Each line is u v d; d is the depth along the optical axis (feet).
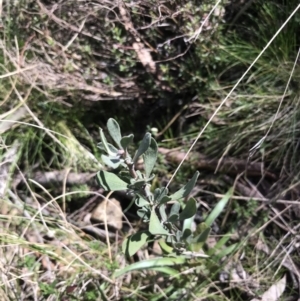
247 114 1.86
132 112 2.00
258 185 1.86
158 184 1.88
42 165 1.92
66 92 1.90
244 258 1.76
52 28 1.85
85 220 1.90
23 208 1.78
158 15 1.72
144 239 1.38
